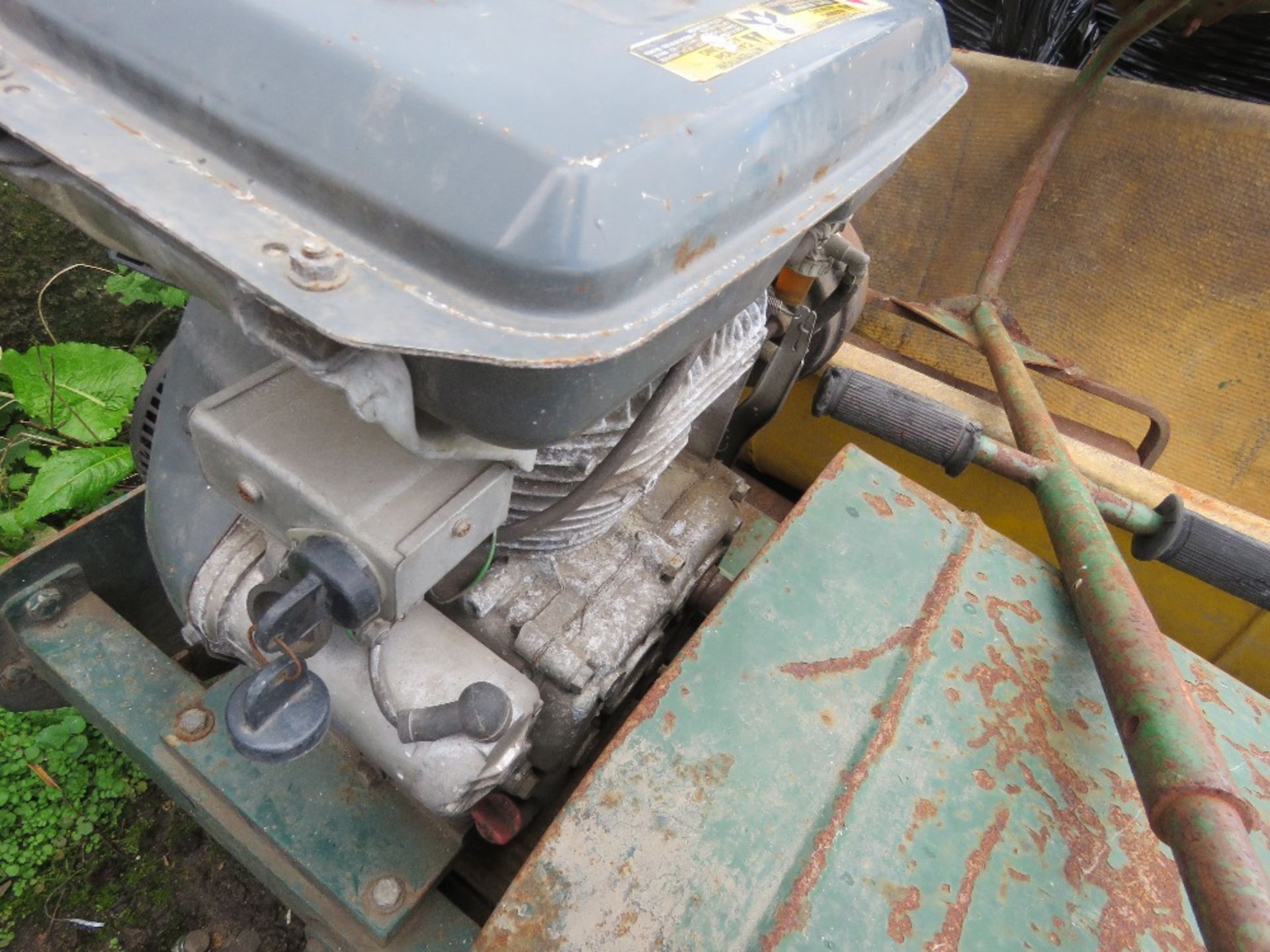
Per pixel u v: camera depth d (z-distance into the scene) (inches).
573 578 37.2
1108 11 85.7
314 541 24.2
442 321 18.3
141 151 20.7
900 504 38.4
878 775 29.0
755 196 23.1
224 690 42.4
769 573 34.4
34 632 43.1
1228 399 77.5
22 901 50.8
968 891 27.0
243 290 19.7
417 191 18.6
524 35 21.3
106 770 55.8
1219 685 35.0
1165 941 27.1
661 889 25.8
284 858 39.1
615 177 18.8
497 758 30.8
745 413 53.1
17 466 68.0
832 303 48.9
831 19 27.7
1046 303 83.8
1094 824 29.3
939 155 82.4
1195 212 73.8
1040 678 33.0
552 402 20.1
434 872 37.7
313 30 19.6
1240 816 25.8
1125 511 44.8
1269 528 51.7
